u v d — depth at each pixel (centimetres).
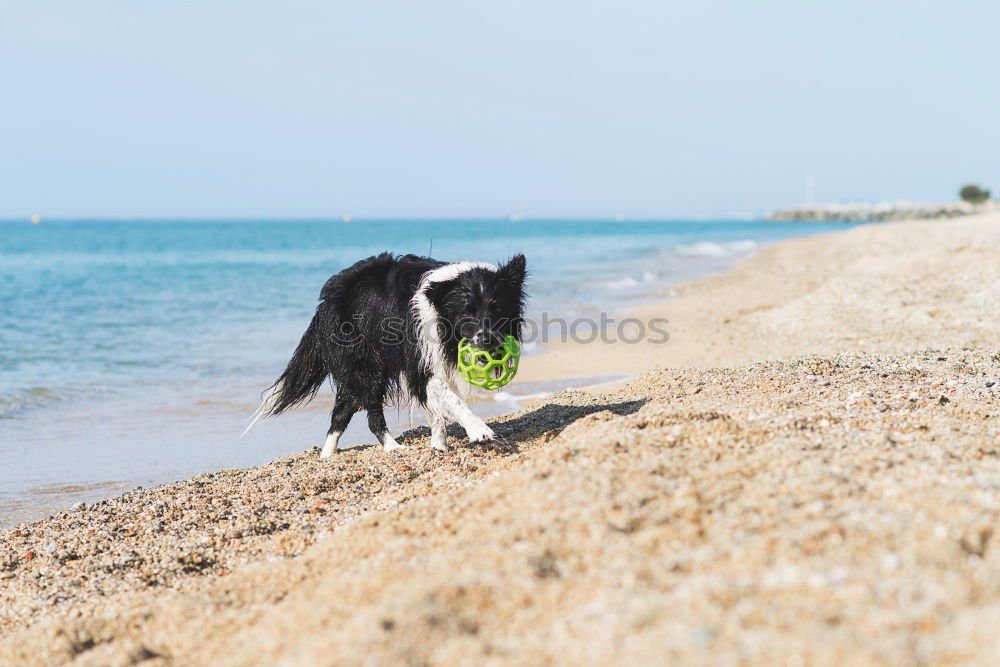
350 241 7969
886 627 312
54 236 9694
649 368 1313
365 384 844
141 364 1484
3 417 1116
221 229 14638
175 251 5875
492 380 760
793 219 16288
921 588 337
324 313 859
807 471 489
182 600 493
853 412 686
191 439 1019
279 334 1830
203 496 724
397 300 796
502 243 6969
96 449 973
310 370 898
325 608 414
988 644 294
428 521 516
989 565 355
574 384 1248
